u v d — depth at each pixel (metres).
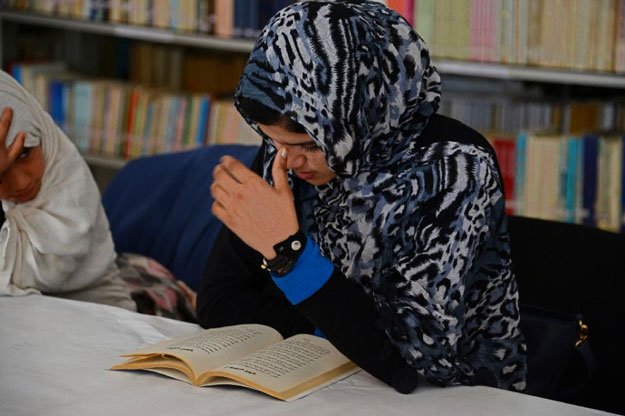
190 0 4.44
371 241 2.02
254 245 1.89
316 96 1.86
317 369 1.87
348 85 1.86
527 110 4.12
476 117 4.22
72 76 5.03
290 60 1.87
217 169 1.92
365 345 1.85
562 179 3.83
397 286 1.91
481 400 1.80
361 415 1.70
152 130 4.67
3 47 5.05
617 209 3.77
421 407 1.75
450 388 1.87
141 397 1.74
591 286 2.41
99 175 5.14
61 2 4.75
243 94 1.93
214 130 4.53
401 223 1.98
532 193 3.89
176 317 2.89
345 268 2.06
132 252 3.32
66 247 2.50
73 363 1.92
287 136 1.93
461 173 1.92
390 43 1.95
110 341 2.07
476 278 2.05
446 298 1.87
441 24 3.91
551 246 2.48
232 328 2.08
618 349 2.36
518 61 3.84
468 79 4.33
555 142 3.82
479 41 3.87
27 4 4.83
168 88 4.84
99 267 2.64
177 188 3.36
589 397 2.38
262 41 1.92
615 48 3.68
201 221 3.23
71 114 4.85
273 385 1.76
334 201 2.07
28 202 2.52
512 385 2.14
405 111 1.99
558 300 2.43
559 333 2.19
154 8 4.53
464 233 1.89
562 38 3.75
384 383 1.87
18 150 2.40
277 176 1.92
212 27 4.42
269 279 2.30
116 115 4.74
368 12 1.97
